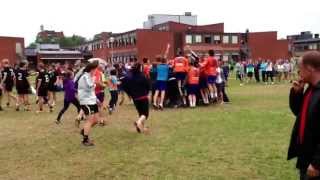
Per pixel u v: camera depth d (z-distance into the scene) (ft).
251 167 26.81
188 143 34.47
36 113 57.62
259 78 128.06
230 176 25.03
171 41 278.46
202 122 45.39
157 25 313.73
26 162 29.30
